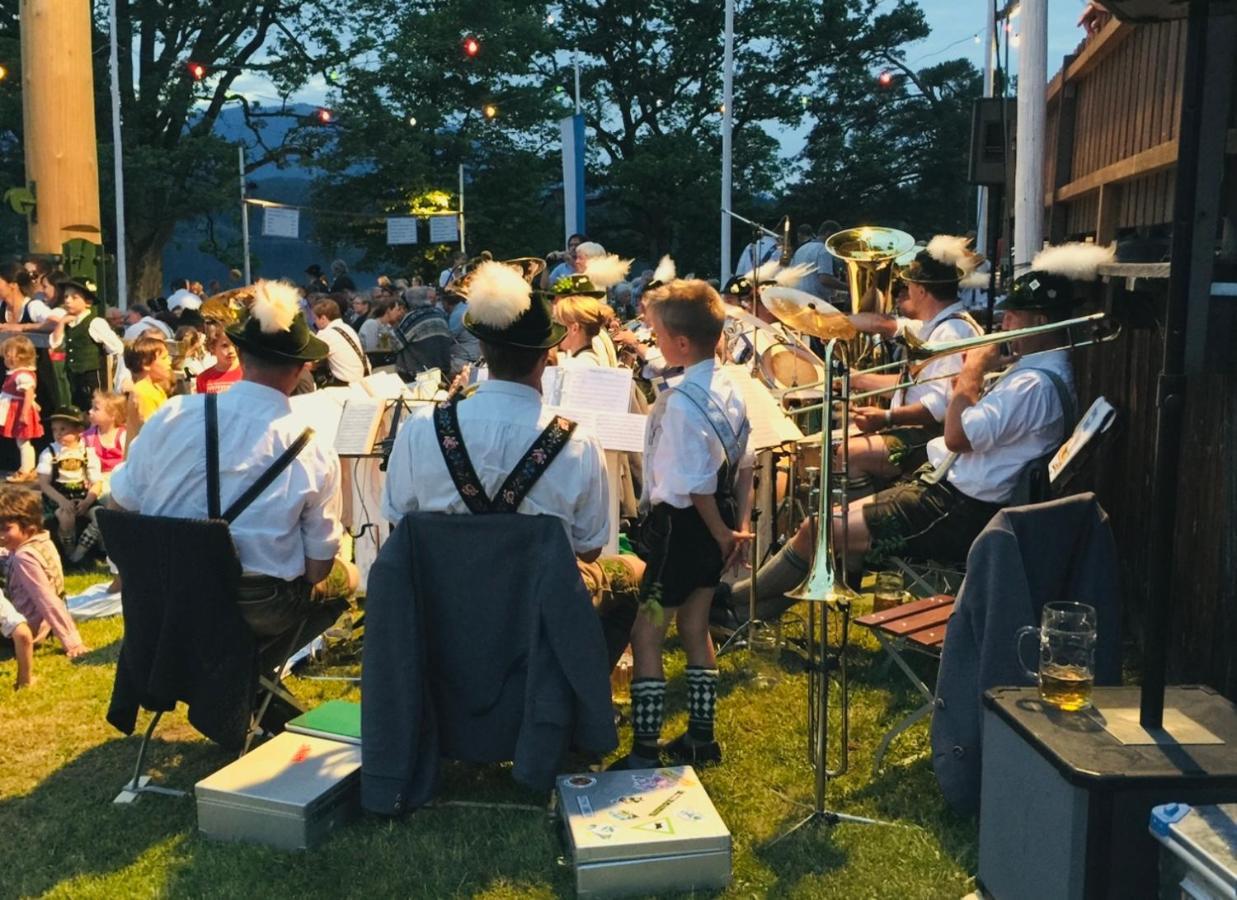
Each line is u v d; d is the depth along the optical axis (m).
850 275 3.83
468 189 32.00
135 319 12.81
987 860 2.72
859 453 4.86
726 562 3.47
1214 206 2.78
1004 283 7.09
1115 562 3.12
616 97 40.94
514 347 3.18
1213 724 2.48
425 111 30.91
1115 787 2.25
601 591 3.45
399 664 3.16
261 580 3.37
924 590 4.59
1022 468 3.99
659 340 3.51
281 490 3.36
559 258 13.62
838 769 3.47
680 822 2.94
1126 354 4.50
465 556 3.17
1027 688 2.73
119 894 2.93
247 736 3.47
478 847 3.10
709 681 3.60
